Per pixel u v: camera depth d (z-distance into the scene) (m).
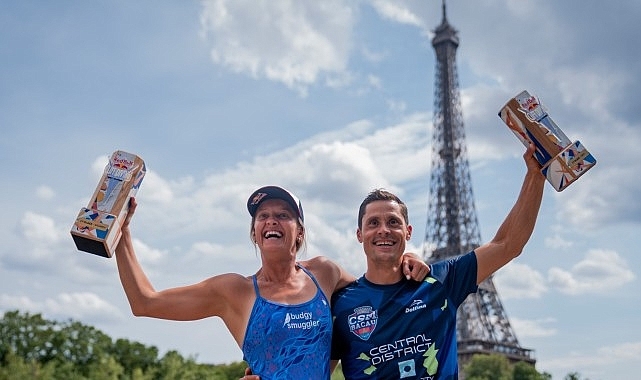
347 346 11.38
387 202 11.92
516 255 12.01
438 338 11.31
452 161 191.38
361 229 12.20
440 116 198.12
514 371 168.00
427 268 11.80
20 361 104.31
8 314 118.50
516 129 11.84
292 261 11.22
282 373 10.22
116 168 11.14
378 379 11.08
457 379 11.41
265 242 11.00
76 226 10.63
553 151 11.46
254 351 10.50
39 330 118.50
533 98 11.80
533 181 11.84
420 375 11.06
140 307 10.94
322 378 10.37
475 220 183.25
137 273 11.09
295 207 11.31
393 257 11.65
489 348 173.12
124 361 123.88
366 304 11.52
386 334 11.24
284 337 10.41
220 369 160.12
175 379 119.88
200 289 11.19
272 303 10.71
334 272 12.02
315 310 10.79
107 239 10.57
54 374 109.19
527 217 11.81
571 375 157.12
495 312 178.88
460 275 11.86
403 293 11.60
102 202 10.84
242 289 11.03
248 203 11.54
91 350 120.94
